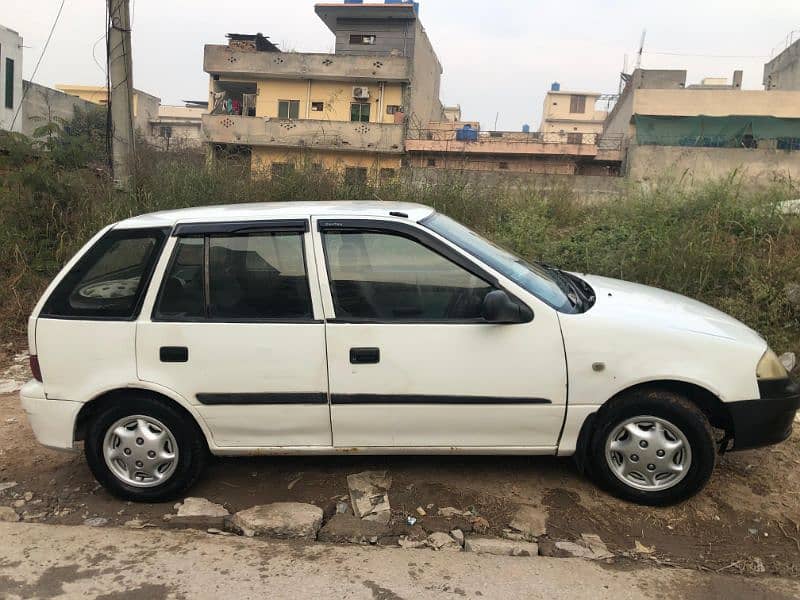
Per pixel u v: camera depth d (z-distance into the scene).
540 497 3.50
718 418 3.39
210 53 31.73
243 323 3.36
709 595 2.75
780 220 7.14
